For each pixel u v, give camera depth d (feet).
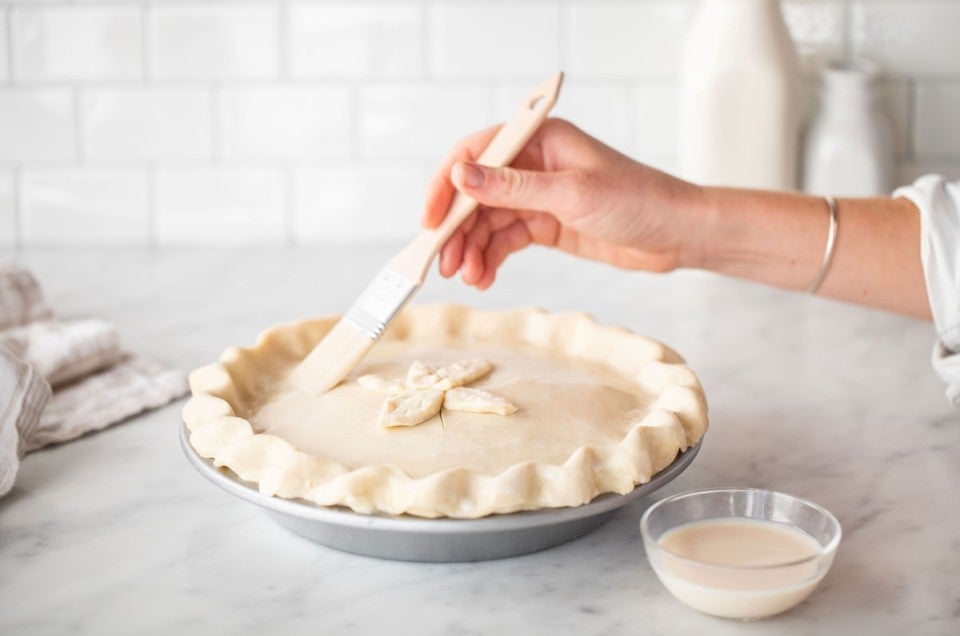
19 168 5.53
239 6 5.39
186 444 2.65
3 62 5.43
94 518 2.73
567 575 2.43
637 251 3.51
